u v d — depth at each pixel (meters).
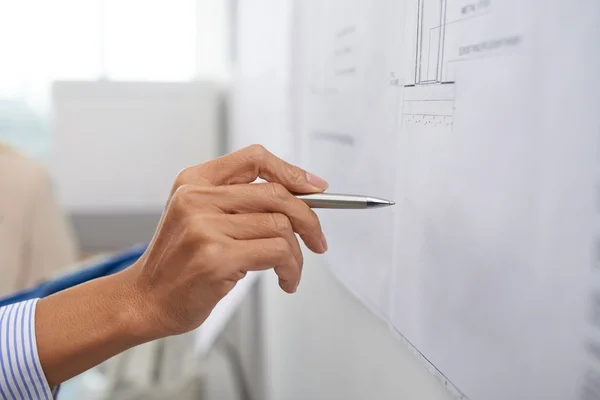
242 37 1.39
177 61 2.03
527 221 0.24
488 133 0.27
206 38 1.95
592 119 0.20
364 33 0.45
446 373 0.32
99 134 1.68
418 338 0.36
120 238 1.76
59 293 0.44
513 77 0.25
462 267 0.30
